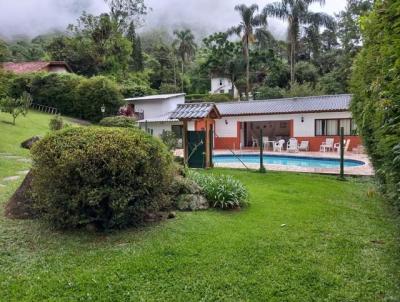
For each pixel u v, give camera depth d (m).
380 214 6.30
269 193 8.24
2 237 4.89
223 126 24.42
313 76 38.47
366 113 5.39
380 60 4.04
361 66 6.29
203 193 6.82
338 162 16.97
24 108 23.05
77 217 5.08
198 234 5.14
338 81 34.88
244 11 38.88
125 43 47.75
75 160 4.84
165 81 57.75
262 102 24.97
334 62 40.88
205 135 13.27
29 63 42.56
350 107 9.16
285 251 4.53
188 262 4.20
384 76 3.65
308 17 36.69
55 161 4.93
